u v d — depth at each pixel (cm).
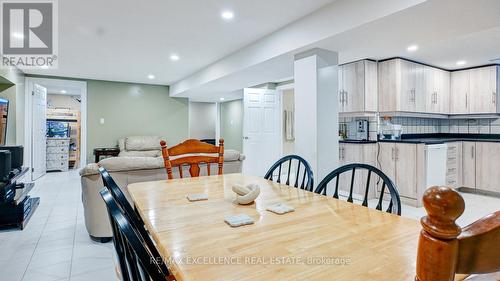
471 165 457
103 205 256
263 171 573
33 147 570
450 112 507
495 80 452
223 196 147
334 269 70
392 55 406
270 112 587
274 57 344
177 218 111
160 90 747
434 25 241
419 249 42
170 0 263
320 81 309
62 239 271
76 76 622
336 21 263
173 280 87
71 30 336
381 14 225
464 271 39
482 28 249
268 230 98
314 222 106
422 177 380
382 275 67
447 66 477
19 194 308
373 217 112
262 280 65
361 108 425
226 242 88
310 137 314
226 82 530
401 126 473
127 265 76
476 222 40
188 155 216
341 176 435
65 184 537
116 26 324
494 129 485
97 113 668
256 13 291
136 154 650
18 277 202
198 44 390
